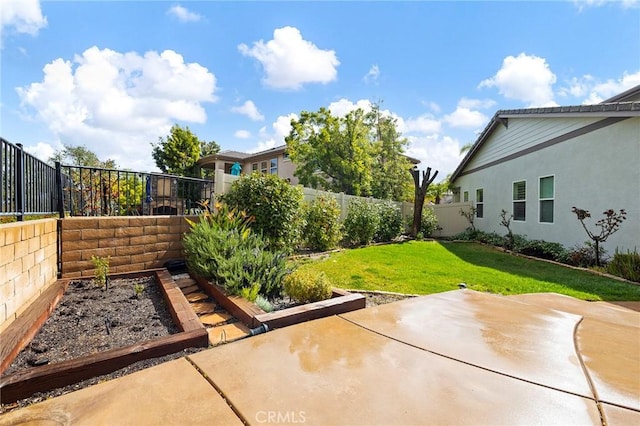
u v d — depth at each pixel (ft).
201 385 5.32
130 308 10.66
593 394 5.08
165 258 15.76
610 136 22.33
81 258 13.48
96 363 6.61
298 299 11.75
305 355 6.47
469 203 45.47
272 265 13.12
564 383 5.41
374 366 5.99
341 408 4.68
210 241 13.55
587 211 24.07
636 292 15.55
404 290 15.51
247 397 4.95
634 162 20.70
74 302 11.00
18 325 8.09
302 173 52.39
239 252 13.24
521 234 32.60
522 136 32.63
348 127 49.24
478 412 4.59
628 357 6.42
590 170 23.95
